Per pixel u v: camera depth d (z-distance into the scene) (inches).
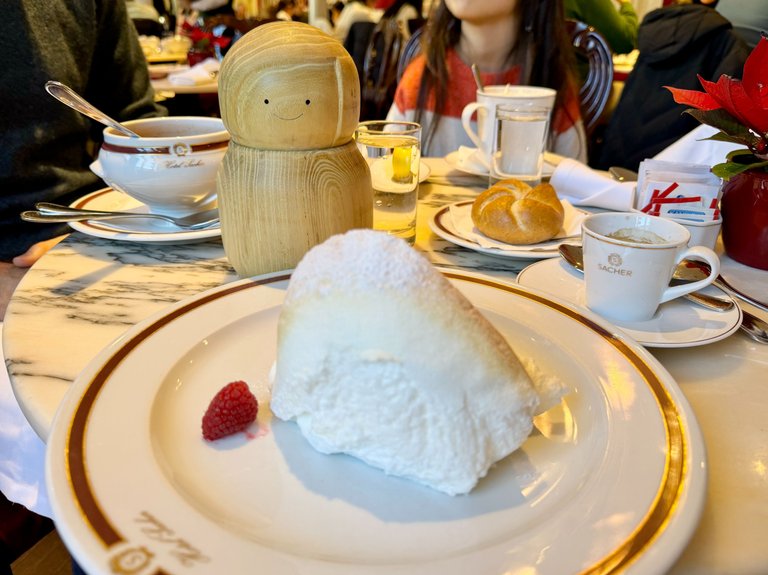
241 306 21.6
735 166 25.9
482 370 14.3
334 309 14.7
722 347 21.6
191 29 139.1
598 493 13.1
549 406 16.2
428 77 61.9
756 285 26.2
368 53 92.5
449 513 13.6
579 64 75.0
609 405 16.3
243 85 21.0
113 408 15.4
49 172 40.2
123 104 51.9
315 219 22.9
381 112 89.7
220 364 19.0
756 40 76.5
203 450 15.3
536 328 20.5
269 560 11.3
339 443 14.8
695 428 14.8
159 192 29.2
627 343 19.1
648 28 70.7
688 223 27.3
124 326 21.7
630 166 72.4
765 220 26.8
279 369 15.9
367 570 11.3
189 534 11.7
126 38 50.8
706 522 13.4
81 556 10.9
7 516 34.3
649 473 13.4
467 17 58.1
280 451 15.4
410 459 14.1
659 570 10.8
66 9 41.5
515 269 28.7
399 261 15.1
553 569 11.1
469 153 47.3
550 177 41.5
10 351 19.6
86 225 30.0
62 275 26.0
